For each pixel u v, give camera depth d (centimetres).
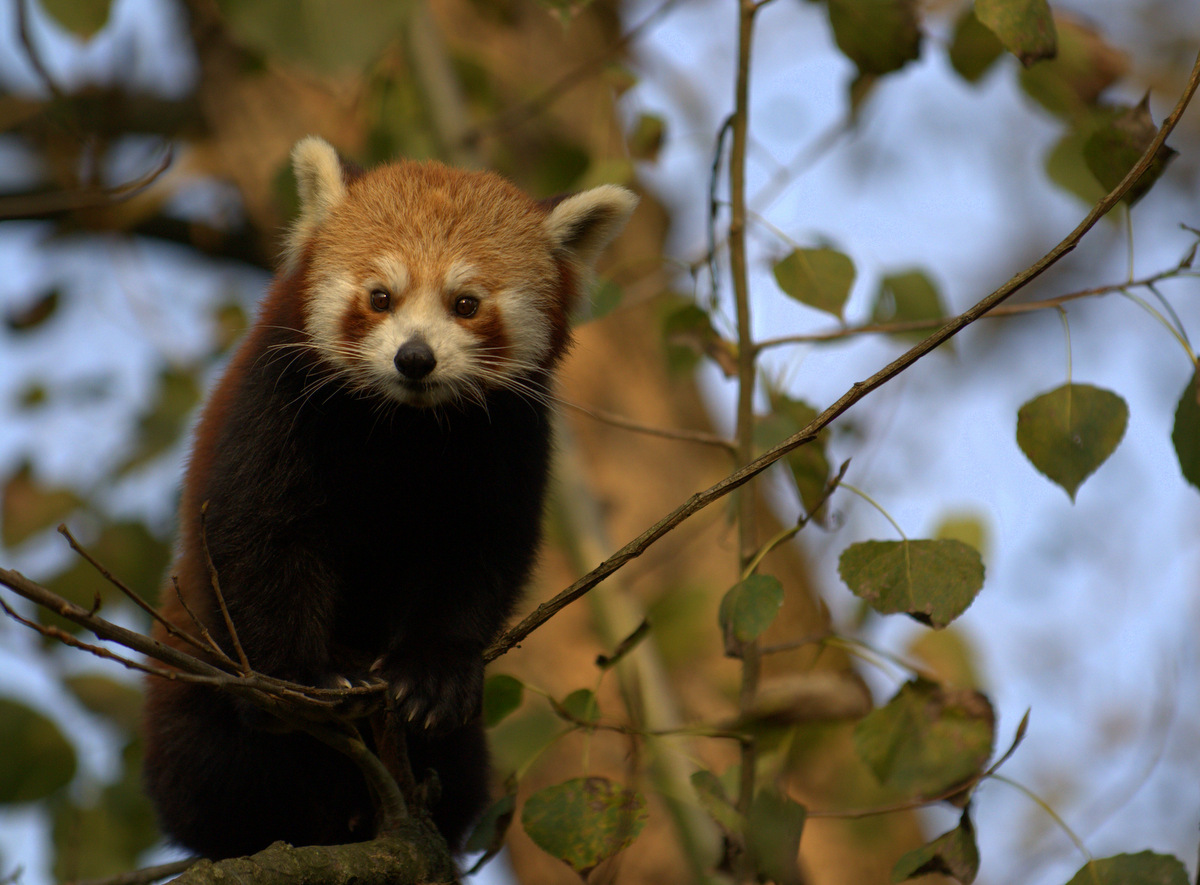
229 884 465
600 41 1274
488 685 632
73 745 834
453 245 724
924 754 630
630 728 607
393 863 526
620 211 798
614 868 752
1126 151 615
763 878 611
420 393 689
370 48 708
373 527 723
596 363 1205
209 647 459
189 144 1222
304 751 723
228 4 700
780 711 655
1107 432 596
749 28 716
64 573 934
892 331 696
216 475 679
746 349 703
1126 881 536
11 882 700
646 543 520
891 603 564
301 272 728
